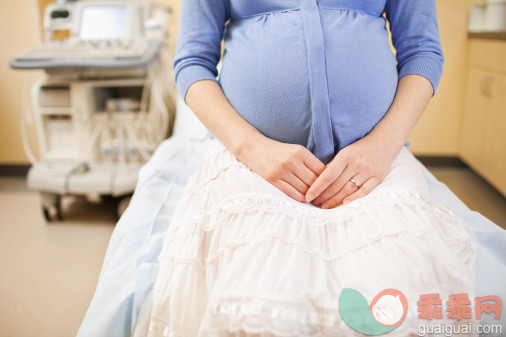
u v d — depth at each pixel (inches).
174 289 29.2
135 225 38.1
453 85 109.2
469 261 28.7
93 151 85.0
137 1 87.0
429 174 45.4
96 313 30.8
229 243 27.9
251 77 35.2
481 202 95.7
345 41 34.2
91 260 75.2
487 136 96.8
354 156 32.2
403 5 38.6
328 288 26.5
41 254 77.3
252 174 32.4
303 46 33.8
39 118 84.2
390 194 30.1
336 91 33.9
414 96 36.3
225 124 35.1
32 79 104.8
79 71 80.3
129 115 83.7
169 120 90.4
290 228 28.7
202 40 39.4
